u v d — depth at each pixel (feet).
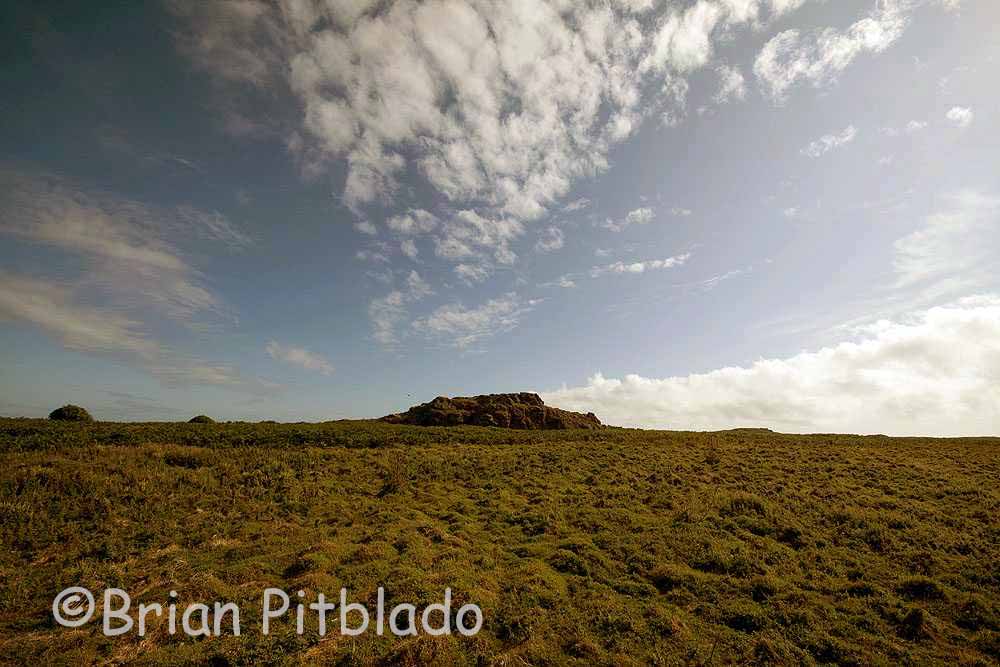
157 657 35.73
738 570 55.26
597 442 163.73
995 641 41.63
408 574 49.75
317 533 63.46
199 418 162.91
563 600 47.19
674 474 103.86
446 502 82.74
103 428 116.98
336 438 133.08
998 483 96.48
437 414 212.02
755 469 110.01
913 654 39.73
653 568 56.08
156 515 65.51
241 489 79.61
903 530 67.67
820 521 72.43
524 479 100.22
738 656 38.75
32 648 37.04
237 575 49.60
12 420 118.21
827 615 45.37
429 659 36.60
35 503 63.41
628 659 37.42
